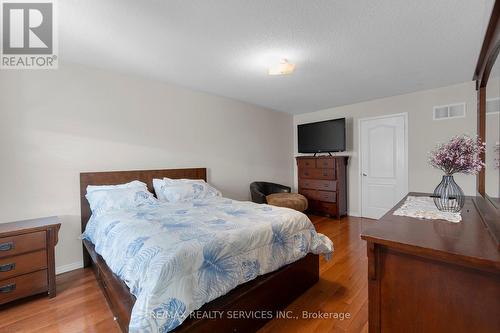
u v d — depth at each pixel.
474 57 2.50
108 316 1.76
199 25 1.87
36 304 1.91
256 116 4.62
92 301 1.95
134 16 1.74
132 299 1.32
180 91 3.45
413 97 3.82
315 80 3.19
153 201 2.64
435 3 1.64
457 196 1.48
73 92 2.56
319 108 4.87
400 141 4.00
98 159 2.72
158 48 2.25
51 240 2.02
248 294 1.54
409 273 0.98
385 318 1.03
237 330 1.47
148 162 3.13
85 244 2.34
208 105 3.79
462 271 0.87
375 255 1.04
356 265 2.51
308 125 4.94
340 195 4.41
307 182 4.85
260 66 2.69
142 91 3.07
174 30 1.94
